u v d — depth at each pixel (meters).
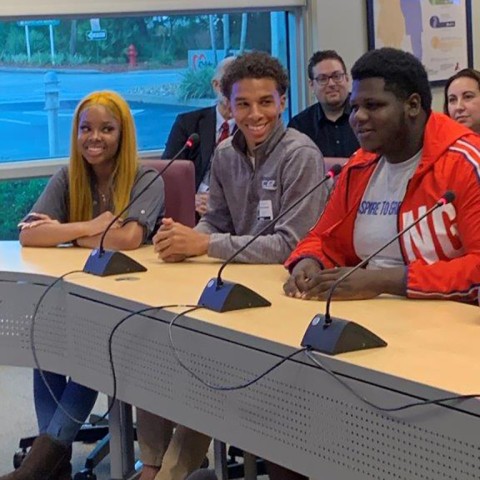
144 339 2.19
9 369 4.42
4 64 4.36
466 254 2.15
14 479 2.69
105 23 4.57
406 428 1.56
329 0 5.02
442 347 1.73
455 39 5.52
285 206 2.65
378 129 2.17
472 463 1.46
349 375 1.66
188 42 4.81
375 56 2.17
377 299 2.13
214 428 2.01
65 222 3.13
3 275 2.61
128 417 2.81
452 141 2.17
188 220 3.16
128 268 2.54
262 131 2.68
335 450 1.71
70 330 2.46
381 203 2.30
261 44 5.05
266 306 2.11
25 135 4.50
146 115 4.77
